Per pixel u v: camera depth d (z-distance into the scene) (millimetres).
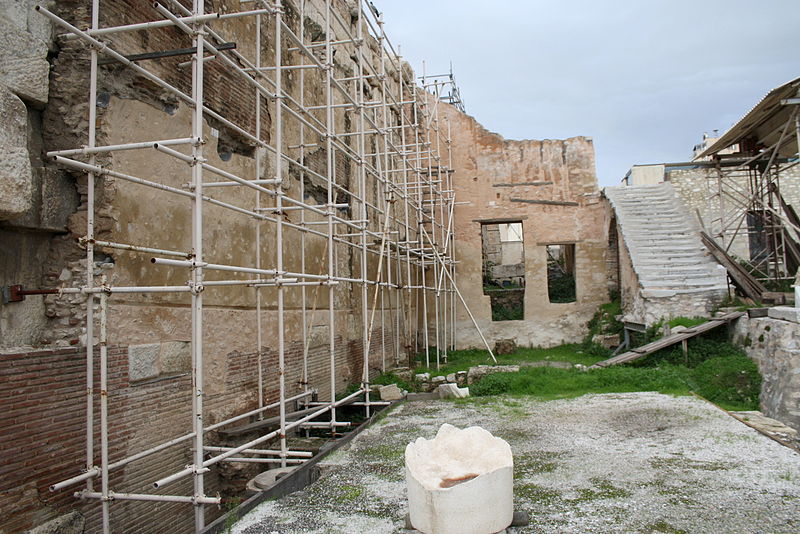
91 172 4465
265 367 7758
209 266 4547
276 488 4875
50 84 4938
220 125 7121
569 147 17375
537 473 5250
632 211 15766
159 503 5473
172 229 6027
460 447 4273
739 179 18031
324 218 10219
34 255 4805
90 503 4629
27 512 4102
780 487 4648
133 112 5570
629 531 3871
